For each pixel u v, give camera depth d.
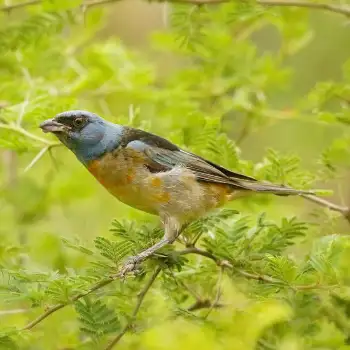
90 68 14.59
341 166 11.91
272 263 9.30
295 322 10.27
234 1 12.72
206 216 10.97
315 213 11.59
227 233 10.27
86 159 11.21
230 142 11.88
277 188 11.14
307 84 18.50
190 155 11.23
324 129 16.39
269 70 14.69
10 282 9.32
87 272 9.31
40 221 14.73
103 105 14.07
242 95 14.16
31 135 11.28
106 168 11.12
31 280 9.18
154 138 11.23
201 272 10.56
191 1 12.66
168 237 10.75
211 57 14.78
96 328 9.16
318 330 10.30
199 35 12.89
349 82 13.56
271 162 11.73
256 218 11.46
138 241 9.98
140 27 20.45
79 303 9.22
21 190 14.71
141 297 9.90
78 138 11.06
